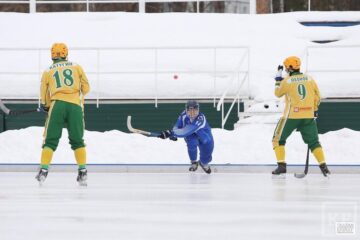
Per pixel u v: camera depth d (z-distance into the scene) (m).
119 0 67.75
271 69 56.47
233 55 58.50
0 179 38.06
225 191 32.19
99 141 45.06
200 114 40.28
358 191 32.22
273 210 25.95
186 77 54.88
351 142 44.53
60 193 31.42
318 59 58.12
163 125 53.75
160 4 78.38
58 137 34.41
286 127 38.06
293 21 62.72
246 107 53.09
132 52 59.06
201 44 59.91
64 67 34.38
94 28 62.19
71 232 21.42
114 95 53.75
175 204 27.62
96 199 29.22
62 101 34.09
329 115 53.41
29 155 44.34
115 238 20.45
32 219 23.89
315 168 41.81
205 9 77.19
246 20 62.88
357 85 53.25
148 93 53.75
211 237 20.59
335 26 62.75
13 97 53.78
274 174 38.31
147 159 44.03
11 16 63.47
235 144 44.56
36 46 60.03
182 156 44.22
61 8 81.69
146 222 23.27
